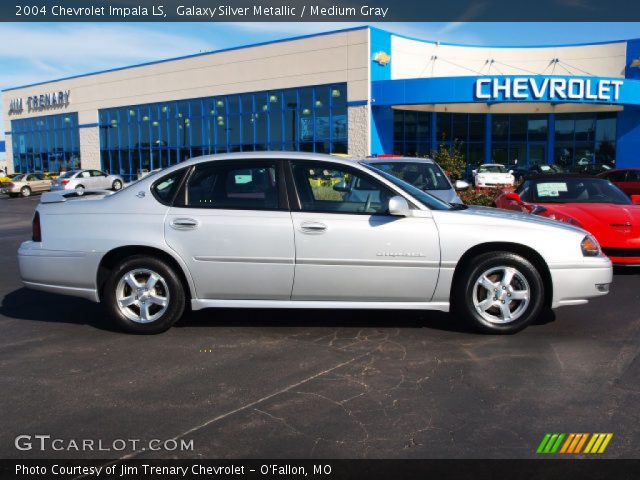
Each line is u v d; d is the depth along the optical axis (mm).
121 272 5316
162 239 5227
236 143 33000
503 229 5184
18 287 7574
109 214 5355
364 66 27516
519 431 3484
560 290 5234
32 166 45750
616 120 31875
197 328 5594
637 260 7566
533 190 9250
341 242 5129
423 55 30859
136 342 5188
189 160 5465
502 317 5277
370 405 3848
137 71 36969
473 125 33375
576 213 7973
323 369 4504
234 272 5223
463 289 5246
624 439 3389
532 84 25938
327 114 29203
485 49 32781
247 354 4852
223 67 32812
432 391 4066
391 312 6125
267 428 3539
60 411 3793
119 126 38688
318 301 5293
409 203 5230
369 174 5305
